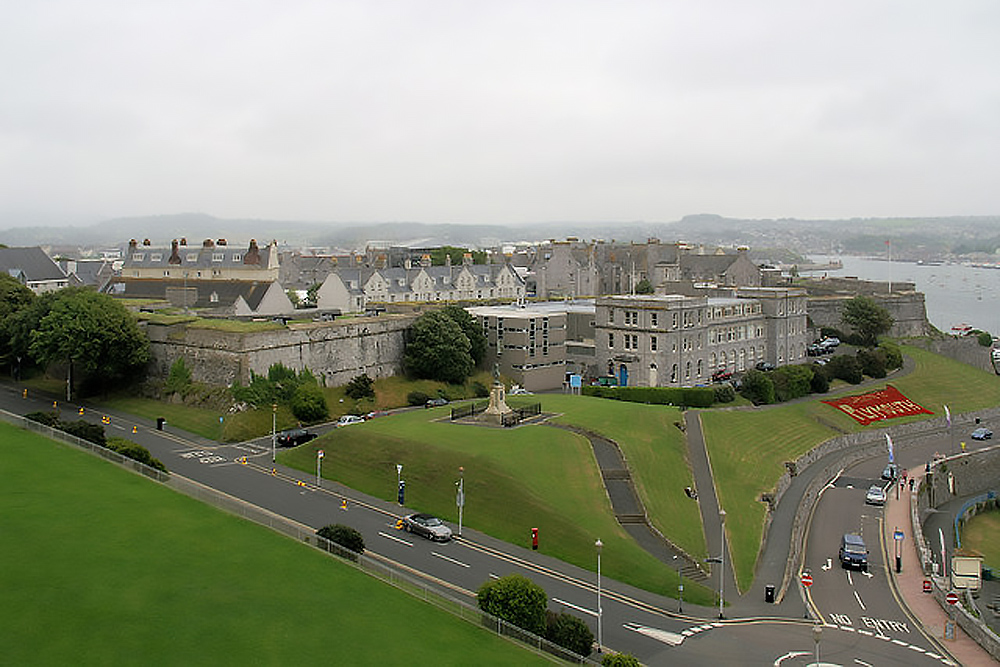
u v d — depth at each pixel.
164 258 189.50
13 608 43.72
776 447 110.62
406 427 96.44
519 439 90.75
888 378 151.38
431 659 45.84
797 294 153.62
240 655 42.66
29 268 186.12
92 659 40.09
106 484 64.56
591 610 62.75
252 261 176.25
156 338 122.56
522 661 47.75
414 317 136.38
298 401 110.12
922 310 194.50
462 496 77.50
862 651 60.53
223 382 112.38
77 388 122.25
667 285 170.75
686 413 112.44
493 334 139.00
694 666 55.62
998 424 140.00
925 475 108.44
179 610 46.19
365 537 72.88
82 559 50.50
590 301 188.00
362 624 48.41
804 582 70.75
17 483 62.50
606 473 86.56
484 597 54.34
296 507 79.12
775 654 58.50
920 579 77.00
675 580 69.12
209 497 64.31
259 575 52.25
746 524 85.12
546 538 73.88
